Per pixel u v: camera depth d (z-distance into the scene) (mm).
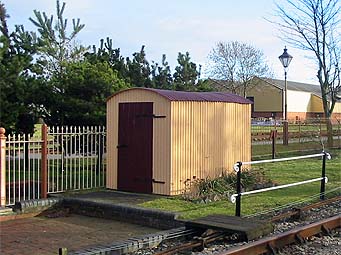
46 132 12922
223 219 9055
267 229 8711
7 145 13711
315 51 25875
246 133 15117
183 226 9734
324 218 10008
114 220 11352
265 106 68688
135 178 13438
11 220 11406
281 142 28656
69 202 12352
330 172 16891
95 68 17875
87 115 16766
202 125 13594
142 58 22422
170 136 12781
